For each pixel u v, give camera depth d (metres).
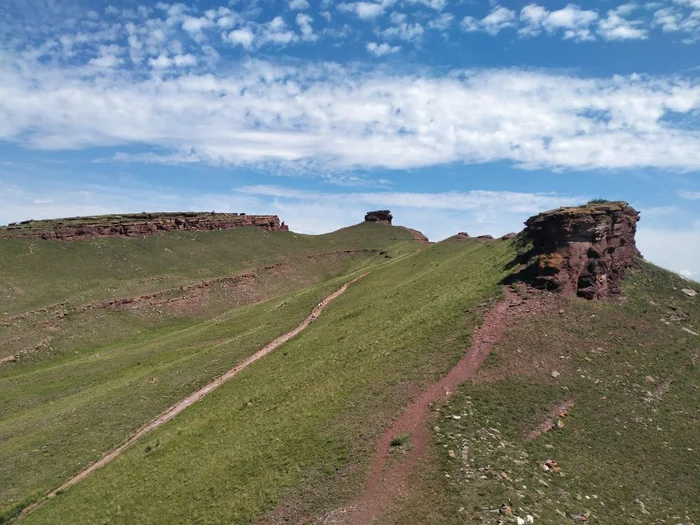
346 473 27.58
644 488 27.42
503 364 36.47
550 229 49.12
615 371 37.88
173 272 135.50
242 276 137.88
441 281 67.31
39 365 79.69
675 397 36.19
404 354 41.09
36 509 35.81
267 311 95.06
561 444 29.98
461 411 31.39
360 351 46.97
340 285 103.31
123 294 109.62
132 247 145.25
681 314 45.88
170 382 59.19
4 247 118.25
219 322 94.94
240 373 57.84
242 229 189.12
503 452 28.00
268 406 41.75
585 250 47.38
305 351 56.94
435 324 45.41
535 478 26.16
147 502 31.28
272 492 27.61
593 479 27.27
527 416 31.73
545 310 43.75
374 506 24.56
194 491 30.72
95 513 31.92
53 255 124.12
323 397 38.09
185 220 171.88
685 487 28.09
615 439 31.25
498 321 42.56
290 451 31.44
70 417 52.12
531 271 49.19
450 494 24.36
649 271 52.28
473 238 114.38
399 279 88.44
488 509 23.08
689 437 32.47
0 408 58.94
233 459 33.12
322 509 25.30
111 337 94.75
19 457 43.84
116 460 41.22
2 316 88.94
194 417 46.75
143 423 49.56
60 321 92.31
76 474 41.09
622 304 46.34
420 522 22.91
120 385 61.16
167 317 108.94
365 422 32.03
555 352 38.78
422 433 29.72
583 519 23.58
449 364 37.16
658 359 39.88
